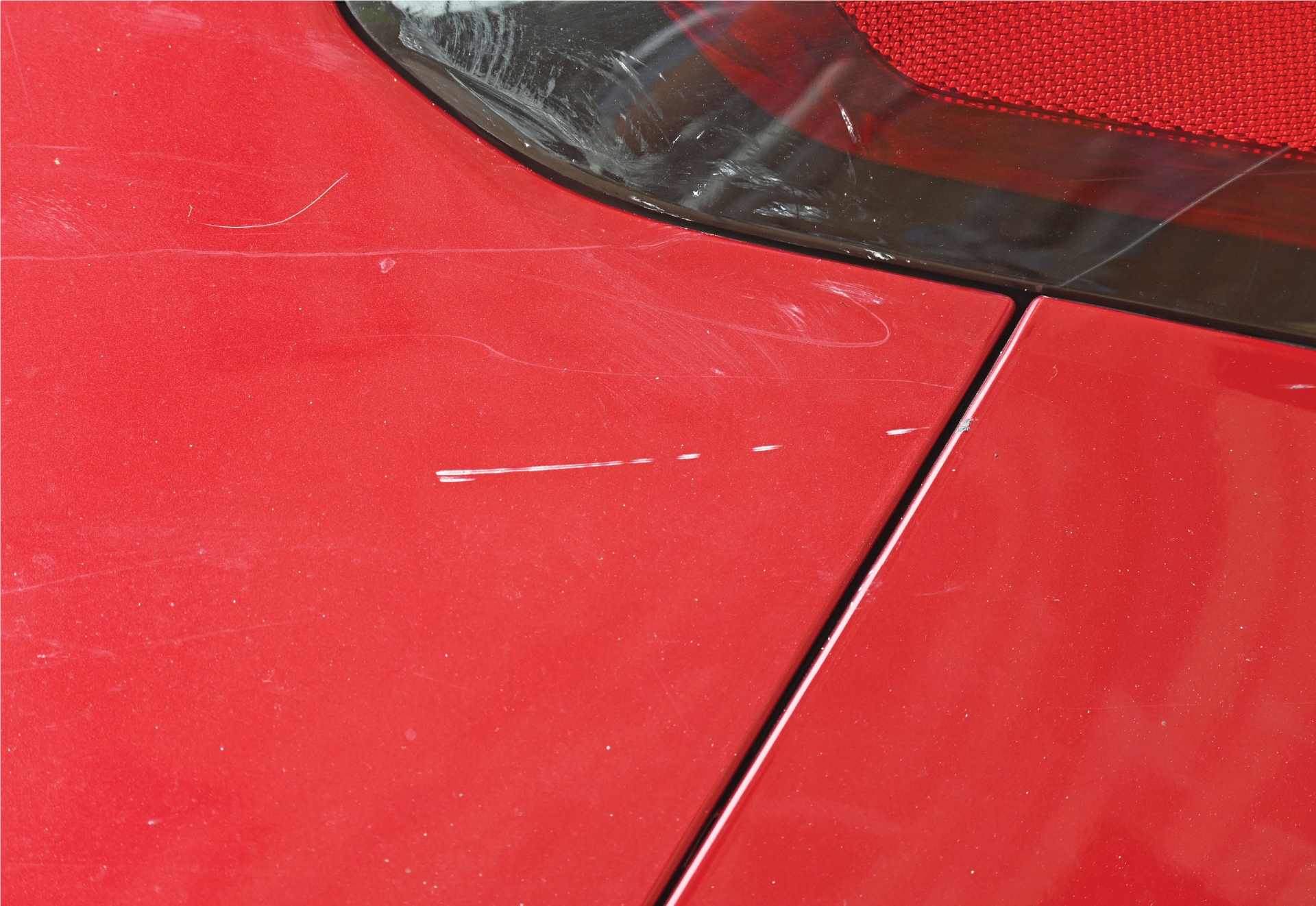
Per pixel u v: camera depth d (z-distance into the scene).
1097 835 0.84
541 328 0.78
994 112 0.73
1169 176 0.75
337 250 0.78
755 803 0.77
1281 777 0.87
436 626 0.75
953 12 0.70
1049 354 0.81
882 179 0.77
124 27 0.78
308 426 0.77
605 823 0.76
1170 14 0.70
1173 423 0.82
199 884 0.74
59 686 0.75
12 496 0.75
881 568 0.78
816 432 0.78
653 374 0.78
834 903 0.79
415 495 0.76
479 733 0.75
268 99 0.79
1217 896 0.88
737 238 0.80
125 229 0.78
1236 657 0.85
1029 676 0.81
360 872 0.75
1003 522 0.80
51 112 0.78
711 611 0.76
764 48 0.73
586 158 0.79
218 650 0.74
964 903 0.82
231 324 0.77
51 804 0.74
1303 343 0.83
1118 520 0.82
